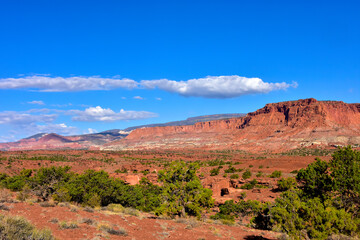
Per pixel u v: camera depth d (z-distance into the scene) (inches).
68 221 551.2
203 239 619.2
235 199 2201.0
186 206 998.4
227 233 730.8
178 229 705.6
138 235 572.4
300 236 636.7
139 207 1537.9
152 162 6097.4
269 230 858.1
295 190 1018.1
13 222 366.3
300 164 4136.3
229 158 7268.7
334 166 936.3
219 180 2839.6
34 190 1219.9
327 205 721.0
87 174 1475.1
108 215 722.8
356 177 857.5
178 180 1043.9
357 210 800.9
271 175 3181.6
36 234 374.9
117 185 1478.8
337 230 612.7
